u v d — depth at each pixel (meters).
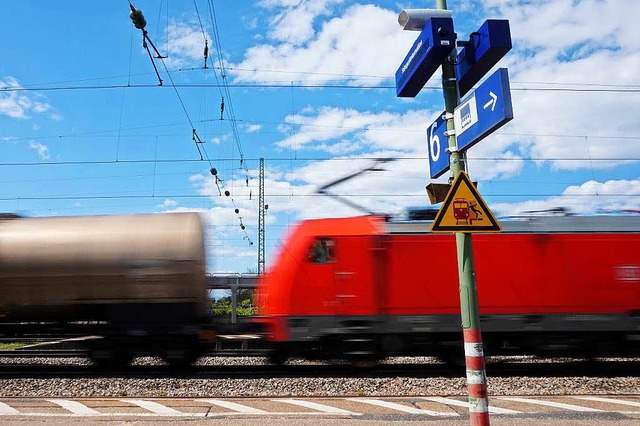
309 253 11.36
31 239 11.12
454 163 5.25
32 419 7.05
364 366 11.37
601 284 11.28
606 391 9.10
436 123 6.01
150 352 11.27
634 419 6.98
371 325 11.08
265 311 11.37
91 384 9.73
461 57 5.73
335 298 11.16
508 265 11.32
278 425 6.72
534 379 9.95
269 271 11.55
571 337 11.41
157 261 11.13
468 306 4.76
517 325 11.14
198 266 11.38
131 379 10.19
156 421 6.93
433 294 11.18
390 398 8.47
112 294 11.10
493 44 5.05
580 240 11.46
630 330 11.12
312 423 6.82
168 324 11.17
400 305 11.13
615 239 11.50
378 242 11.36
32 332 11.41
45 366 11.54
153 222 11.57
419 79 6.09
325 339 11.17
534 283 11.27
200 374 10.77
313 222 11.70
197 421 6.92
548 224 11.62
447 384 9.63
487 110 4.60
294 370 11.34
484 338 11.67
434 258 11.33
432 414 7.34
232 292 14.18
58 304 11.08
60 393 9.11
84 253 11.05
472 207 4.77
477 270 11.29
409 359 13.66
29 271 10.98
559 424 6.73
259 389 9.36
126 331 11.08
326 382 9.78
